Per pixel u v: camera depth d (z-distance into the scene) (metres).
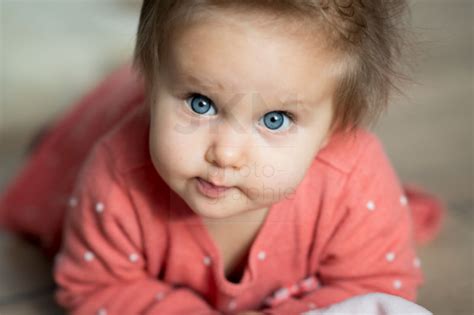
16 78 1.07
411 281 0.73
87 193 0.71
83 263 0.72
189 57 0.58
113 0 1.36
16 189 0.90
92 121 0.87
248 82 0.57
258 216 0.68
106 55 1.15
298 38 0.57
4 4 1.30
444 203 0.94
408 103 1.16
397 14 0.64
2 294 0.82
